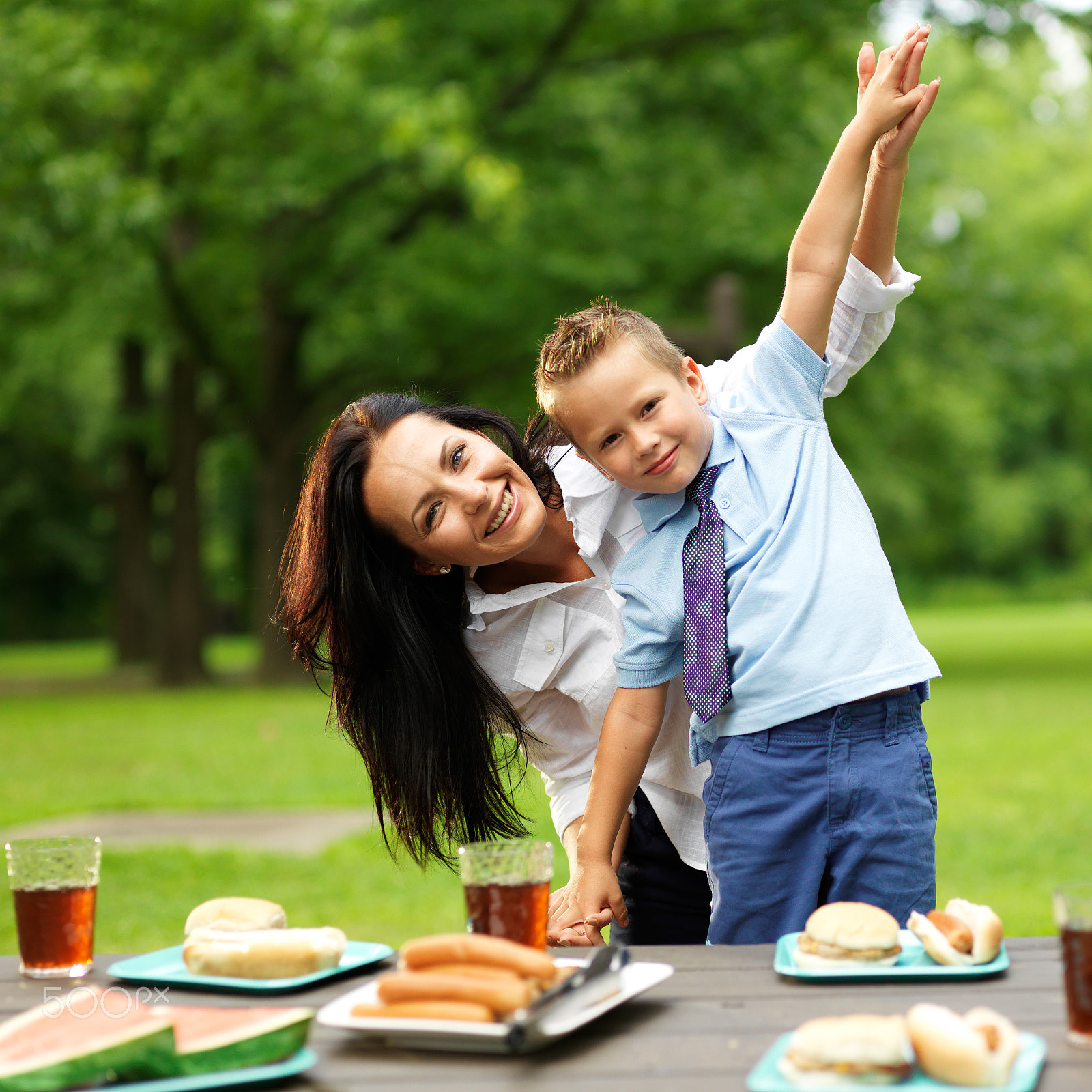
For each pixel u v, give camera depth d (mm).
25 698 13719
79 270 12500
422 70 12766
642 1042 1348
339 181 12258
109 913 4605
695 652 2004
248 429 14078
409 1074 1286
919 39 2051
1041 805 6082
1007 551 39844
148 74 11320
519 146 13273
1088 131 23609
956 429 18703
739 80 13797
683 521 2121
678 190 13320
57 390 19547
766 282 13398
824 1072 1200
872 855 1933
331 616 2312
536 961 1359
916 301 14711
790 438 2104
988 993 1466
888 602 1998
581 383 2078
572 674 2406
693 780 2344
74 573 30812
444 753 2312
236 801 6883
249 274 13695
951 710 9898
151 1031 1267
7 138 10664
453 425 2318
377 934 4309
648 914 2494
